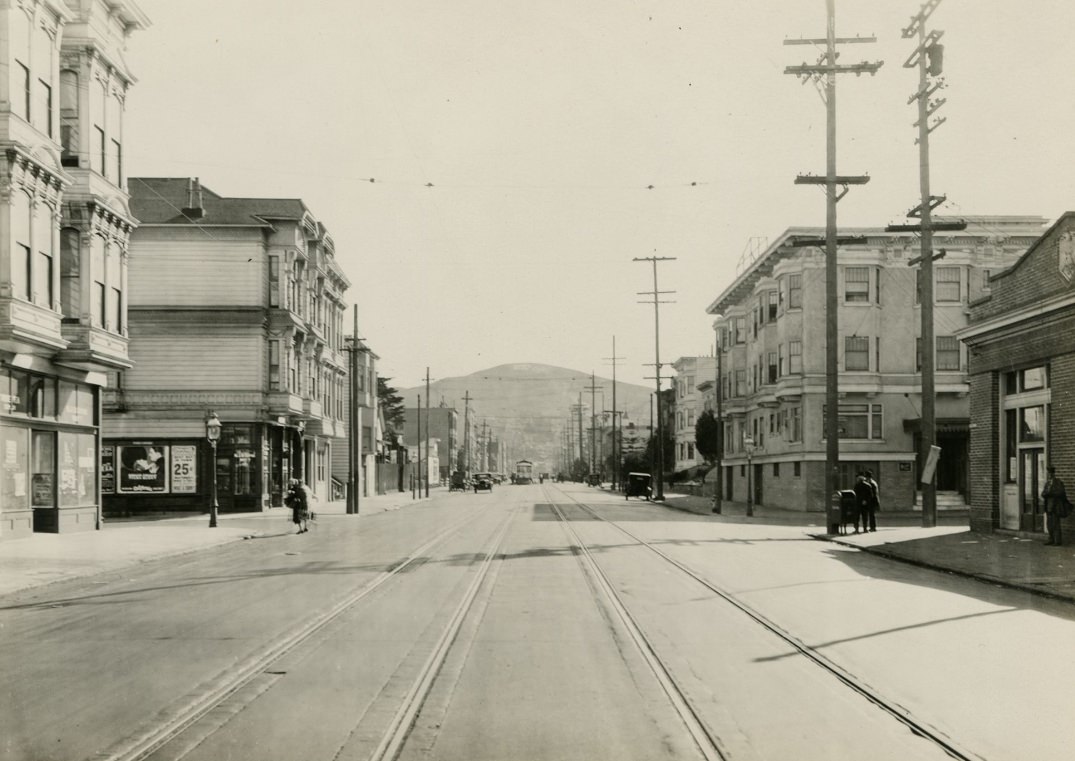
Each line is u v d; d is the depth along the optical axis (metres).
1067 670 9.60
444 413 148.88
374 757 6.73
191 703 8.23
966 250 46.03
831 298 29.98
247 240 44.41
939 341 45.81
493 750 6.93
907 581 17.33
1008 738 7.23
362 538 28.73
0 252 24.50
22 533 26.45
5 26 24.39
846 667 9.72
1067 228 23.86
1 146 24.31
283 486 49.03
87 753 6.84
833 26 29.97
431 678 9.23
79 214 28.98
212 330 44.09
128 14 31.39
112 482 43.53
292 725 7.57
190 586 16.86
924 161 30.41
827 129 30.38
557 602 14.32
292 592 15.63
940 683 9.01
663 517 41.03
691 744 7.07
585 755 6.82
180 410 43.94
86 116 29.23
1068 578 17.22
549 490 100.50
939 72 29.80
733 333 60.72
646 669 9.64
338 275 61.09
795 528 33.22
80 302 28.95
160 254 44.22
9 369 26.02
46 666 9.87
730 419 63.09
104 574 19.39
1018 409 27.56
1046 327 25.20
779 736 7.28
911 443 45.94
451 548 24.39
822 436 46.00
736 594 15.26
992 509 28.50
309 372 52.28
